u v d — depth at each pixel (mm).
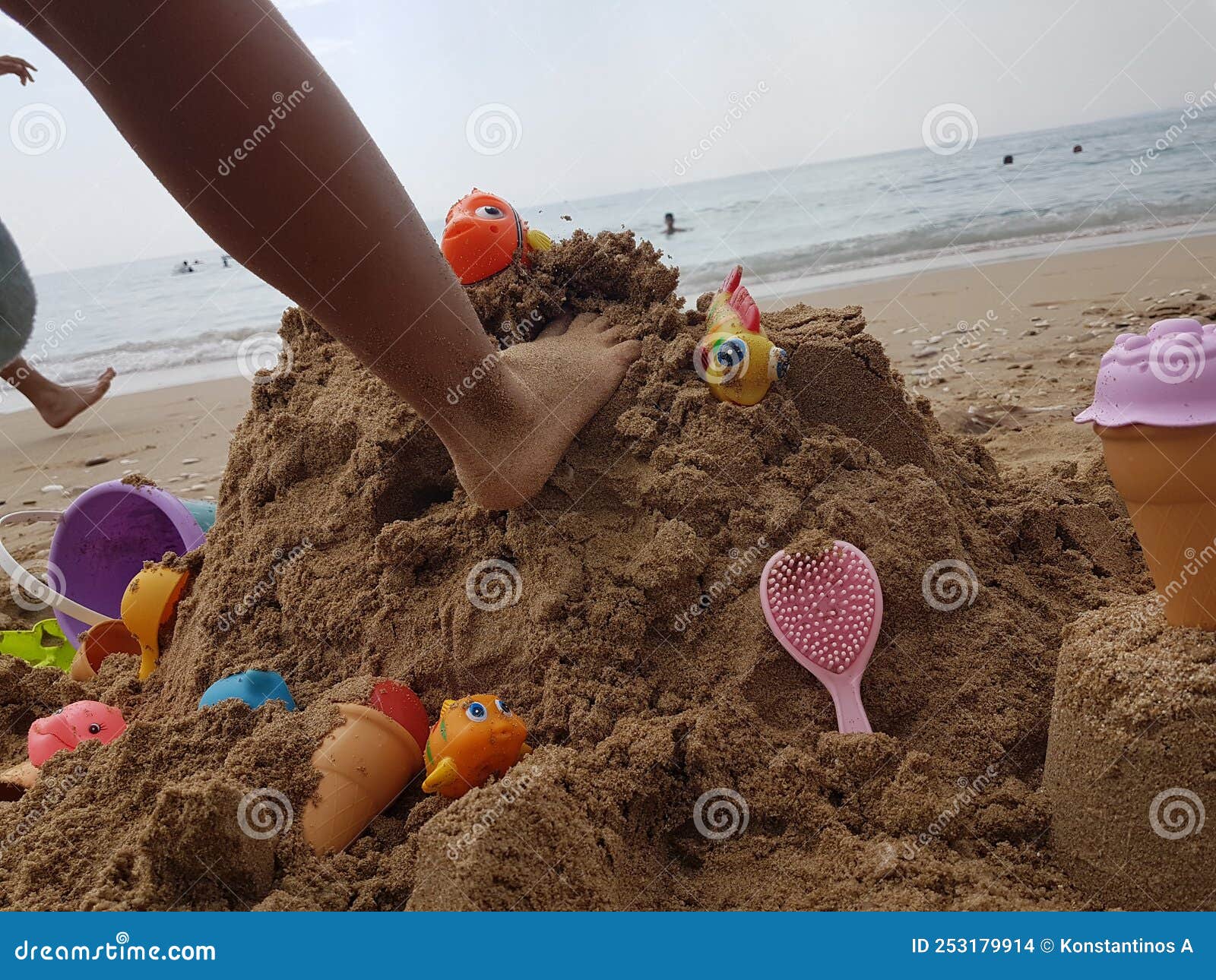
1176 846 465
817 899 498
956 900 485
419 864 480
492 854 462
